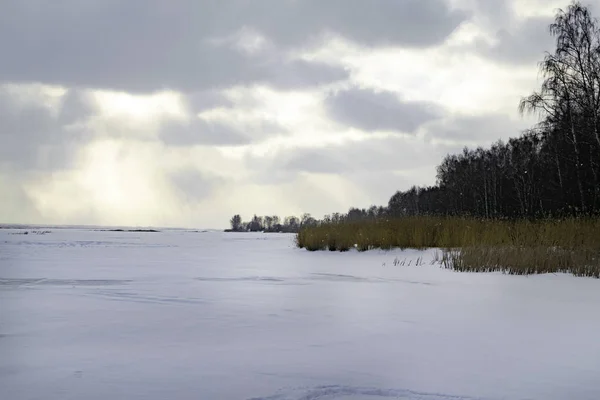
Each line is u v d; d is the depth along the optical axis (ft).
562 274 41.60
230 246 98.32
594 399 12.41
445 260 50.49
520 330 19.99
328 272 44.19
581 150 78.43
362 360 15.62
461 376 14.08
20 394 12.55
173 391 12.77
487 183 172.96
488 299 28.25
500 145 176.04
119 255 67.41
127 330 19.86
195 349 16.88
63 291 31.37
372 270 46.09
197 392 12.71
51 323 21.21
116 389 12.89
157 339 18.34
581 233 51.98
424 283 36.14
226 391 12.79
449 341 18.12
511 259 44.39
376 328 20.33
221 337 18.69
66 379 13.69
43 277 39.19
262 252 75.25
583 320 22.03
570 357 16.07
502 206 158.10
